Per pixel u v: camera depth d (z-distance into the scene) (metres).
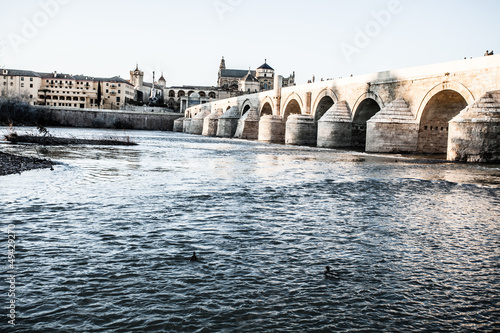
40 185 16.92
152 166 26.23
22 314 6.16
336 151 48.81
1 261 8.22
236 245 9.69
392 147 45.00
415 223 12.38
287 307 6.64
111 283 7.33
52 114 126.81
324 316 6.38
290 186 19.06
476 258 9.23
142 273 7.83
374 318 6.37
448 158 34.50
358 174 24.66
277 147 55.94
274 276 7.86
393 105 45.75
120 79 166.62
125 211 12.80
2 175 19.16
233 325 6.04
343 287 7.45
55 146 41.59
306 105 68.44
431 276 8.10
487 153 32.66
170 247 9.40
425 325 6.20
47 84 158.00
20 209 12.59
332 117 56.66
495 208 14.98
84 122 132.00
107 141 50.09
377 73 51.03
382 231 11.34
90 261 8.37
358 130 57.72
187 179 20.44
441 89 40.53
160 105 178.38
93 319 6.09
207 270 8.06
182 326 5.97
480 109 33.06
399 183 20.95
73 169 22.81
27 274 7.62
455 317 6.47
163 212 12.84
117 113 137.75
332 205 14.86
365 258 9.05
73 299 6.69
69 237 9.92
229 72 195.88
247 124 89.12
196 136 98.31
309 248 9.62
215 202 14.66
